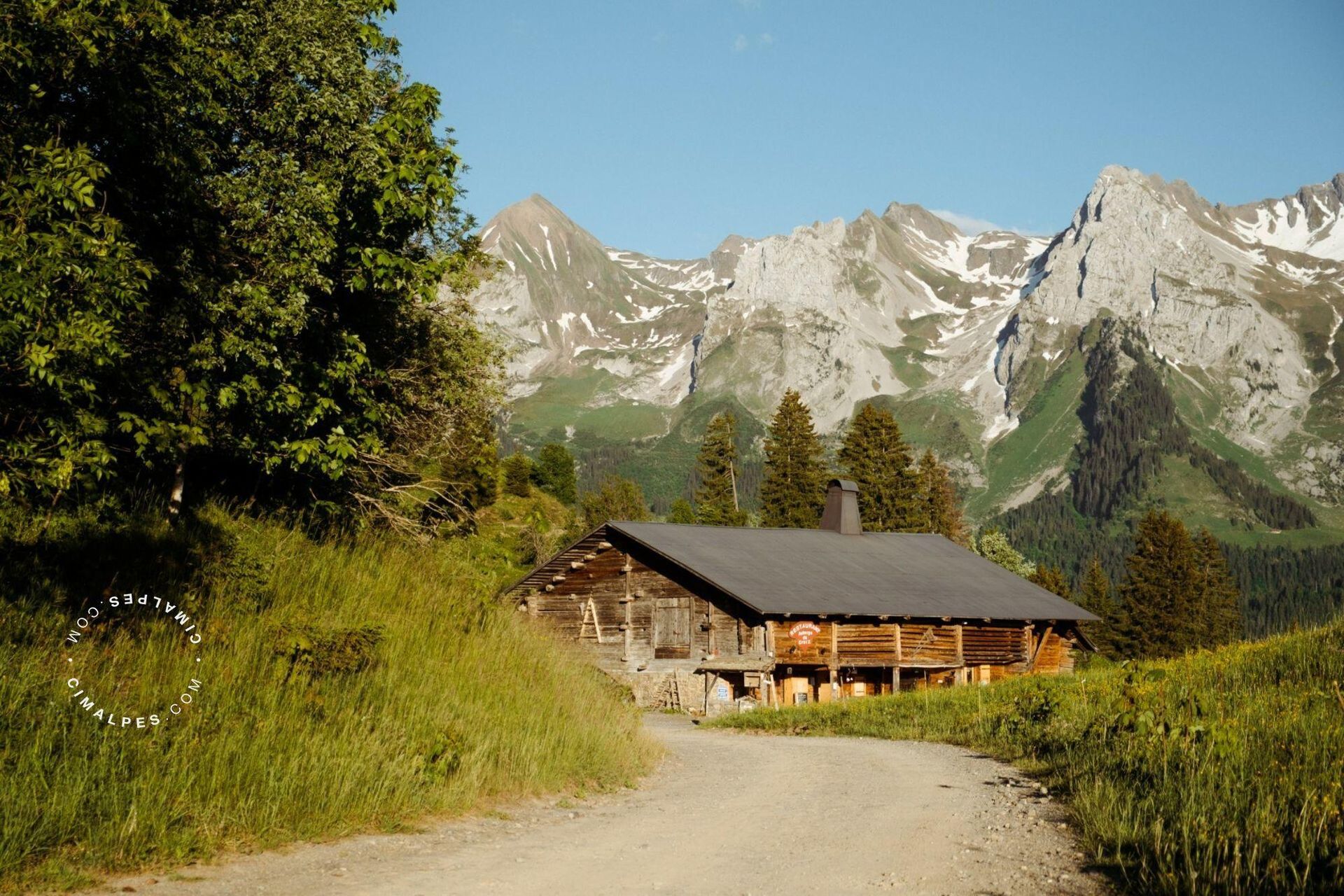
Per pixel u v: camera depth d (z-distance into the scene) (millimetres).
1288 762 11742
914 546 53250
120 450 16250
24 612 11734
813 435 91125
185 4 16406
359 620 15984
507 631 19797
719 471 99375
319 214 17422
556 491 118500
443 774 12016
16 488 13156
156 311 15188
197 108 15242
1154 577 94438
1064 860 9938
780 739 25203
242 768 10156
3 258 10641
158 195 14938
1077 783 13344
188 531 15750
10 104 11742
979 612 44312
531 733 14758
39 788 8734
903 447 89938
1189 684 17828
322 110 17688
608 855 9961
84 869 8016
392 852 9555
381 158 17984
